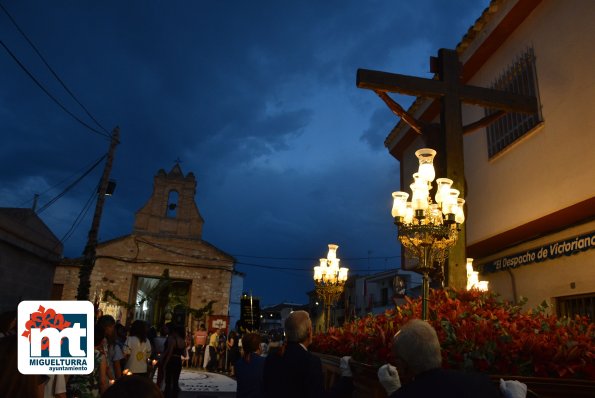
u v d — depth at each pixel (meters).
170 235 28.61
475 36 9.88
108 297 26.38
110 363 6.47
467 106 11.18
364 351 4.24
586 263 6.92
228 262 29.08
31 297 15.98
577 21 7.37
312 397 3.25
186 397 11.27
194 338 22.84
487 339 3.37
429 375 2.07
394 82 6.95
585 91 7.11
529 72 8.52
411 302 4.80
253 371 4.70
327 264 10.16
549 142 7.88
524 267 8.52
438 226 4.91
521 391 2.27
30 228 15.25
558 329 3.66
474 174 10.57
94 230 15.60
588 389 2.85
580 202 6.89
